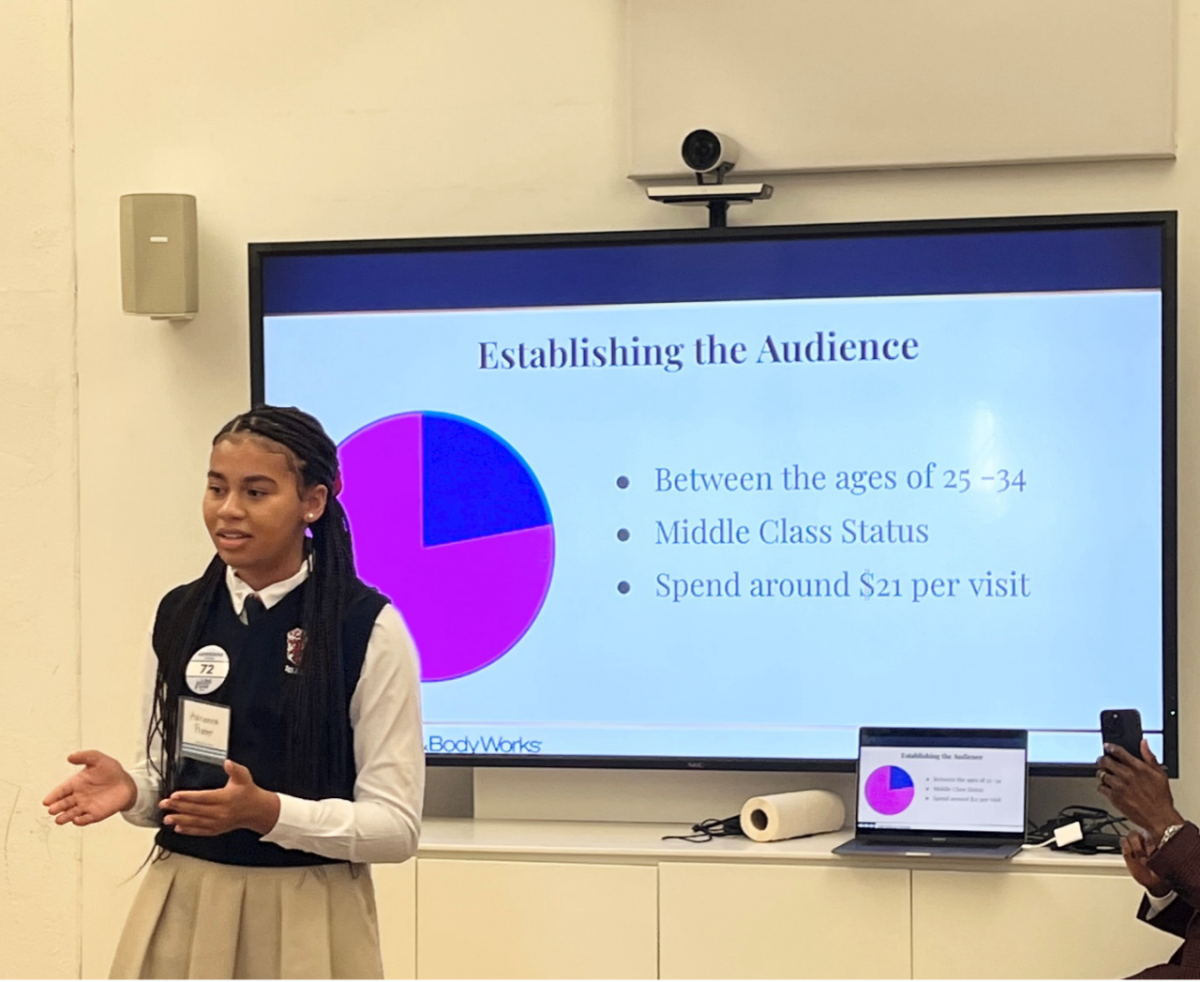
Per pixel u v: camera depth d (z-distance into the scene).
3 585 3.99
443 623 3.67
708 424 3.58
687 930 3.36
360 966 2.32
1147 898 3.01
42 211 3.97
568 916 3.40
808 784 3.62
